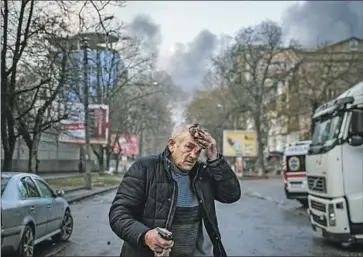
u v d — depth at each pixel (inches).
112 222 146.6
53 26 761.6
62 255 425.1
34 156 948.6
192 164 151.3
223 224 677.3
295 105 2038.6
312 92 1818.4
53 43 787.4
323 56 1750.7
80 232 567.5
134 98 2127.2
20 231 362.6
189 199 151.6
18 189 381.7
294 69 2011.6
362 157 398.3
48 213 435.2
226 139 2559.1
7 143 812.0
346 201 398.6
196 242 154.2
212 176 154.6
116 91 1856.5
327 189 417.4
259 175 2469.2
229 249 465.7
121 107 2155.5
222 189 156.1
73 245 476.4
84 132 1378.0
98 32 777.6
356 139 394.9
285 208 912.9
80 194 1131.9
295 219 736.3
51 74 818.8
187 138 150.9
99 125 1562.5
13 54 737.6
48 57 802.8
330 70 1624.0
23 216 370.3
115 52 1691.7
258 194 1275.8
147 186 150.4
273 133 2706.7
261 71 2362.2
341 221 399.5
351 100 399.2
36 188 427.8
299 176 900.0
